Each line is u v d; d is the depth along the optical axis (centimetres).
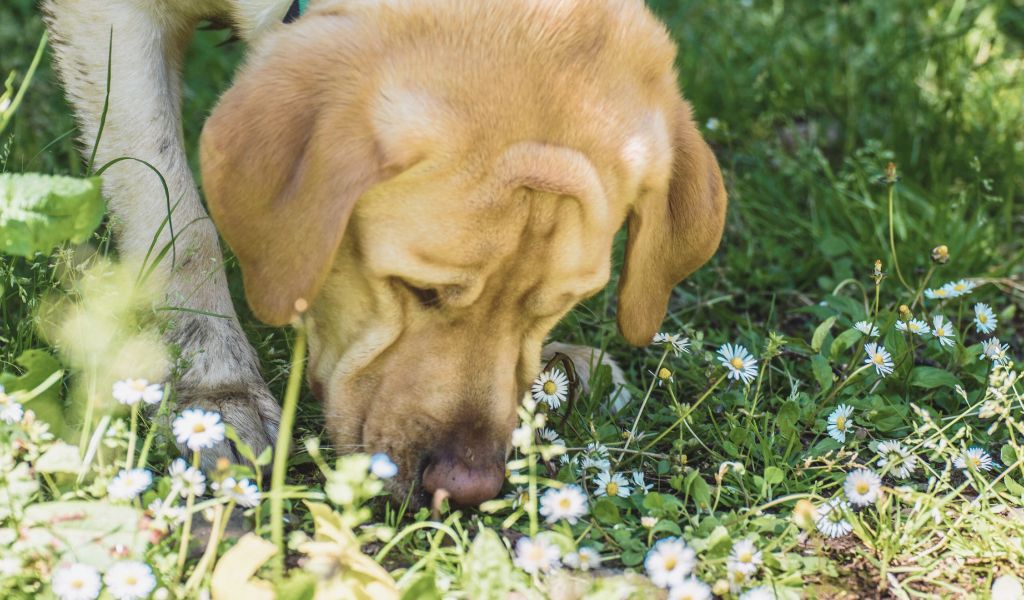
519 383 147
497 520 142
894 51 222
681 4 239
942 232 182
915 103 207
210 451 145
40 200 136
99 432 137
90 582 129
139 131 153
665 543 135
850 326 166
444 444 142
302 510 142
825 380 155
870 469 148
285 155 139
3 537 131
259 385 151
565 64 142
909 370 157
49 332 149
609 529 141
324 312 148
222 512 137
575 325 166
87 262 151
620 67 145
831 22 233
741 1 234
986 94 209
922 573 139
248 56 148
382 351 145
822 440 153
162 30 155
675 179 150
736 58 222
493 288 142
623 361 167
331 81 139
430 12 142
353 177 137
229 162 139
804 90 215
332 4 144
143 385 138
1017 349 171
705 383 158
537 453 147
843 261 180
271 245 139
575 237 142
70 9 154
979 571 140
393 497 142
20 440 135
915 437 152
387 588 130
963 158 197
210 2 157
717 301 173
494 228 140
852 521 141
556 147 141
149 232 152
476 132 139
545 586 135
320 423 151
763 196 190
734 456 149
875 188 192
